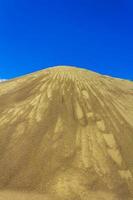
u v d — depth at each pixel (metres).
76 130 25.72
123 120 28.41
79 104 30.03
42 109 29.05
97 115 28.28
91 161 22.22
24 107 30.08
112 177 20.98
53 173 21.05
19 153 23.28
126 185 20.52
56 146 23.66
